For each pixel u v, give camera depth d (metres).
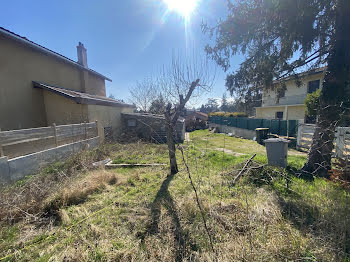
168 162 5.61
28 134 4.41
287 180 3.58
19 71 6.55
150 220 2.47
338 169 3.16
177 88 4.70
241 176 3.88
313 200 2.75
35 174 4.11
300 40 3.40
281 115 16.69
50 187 3.30
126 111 13.18
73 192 3.14
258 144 10.13
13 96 6.36
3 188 3.34
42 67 7.52
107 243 2.06
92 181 3.72
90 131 7.35
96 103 8.34
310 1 3.00
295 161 5.07
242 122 14.30
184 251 1.93
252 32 3.86
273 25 3.53
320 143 3.77
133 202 3.04
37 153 4.46
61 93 6.87
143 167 5.15
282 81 4.29
